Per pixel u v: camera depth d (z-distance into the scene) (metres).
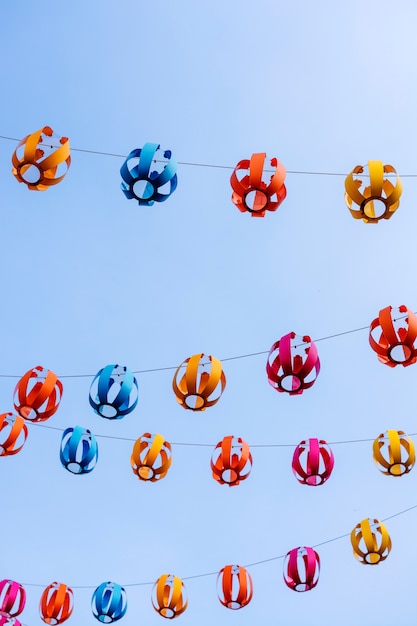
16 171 6.14
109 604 8.51
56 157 5.97
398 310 6.61
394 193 6.00
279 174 6.10
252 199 6.30
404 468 7.28
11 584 8.38
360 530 7.85
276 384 6.64
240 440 7.56
